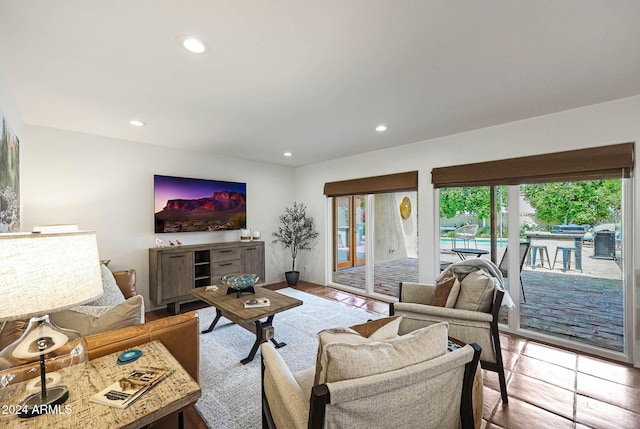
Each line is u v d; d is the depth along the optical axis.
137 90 2.30
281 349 2.80
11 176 2.19
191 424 1.81
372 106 2.67
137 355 1.34
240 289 3.03
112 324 1.54
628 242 2.57
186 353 1.63
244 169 5.19
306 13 1.43
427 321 2.16
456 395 1.17
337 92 2.37
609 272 2.72
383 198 5.25
